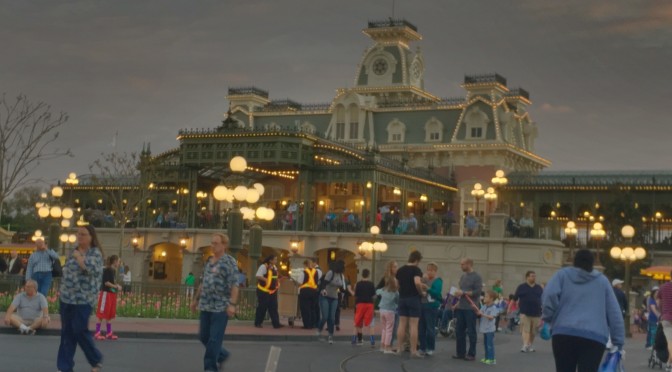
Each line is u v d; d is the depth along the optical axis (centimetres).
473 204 6069
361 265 4769
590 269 1045
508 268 4541
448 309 2812
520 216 5762
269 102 7344
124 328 2230
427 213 5159
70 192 6216
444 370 1680
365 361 1794
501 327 3484
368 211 5709
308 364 1730
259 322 2566
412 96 6919
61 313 1279
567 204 5666
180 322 2520
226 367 1588
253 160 4900
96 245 1294
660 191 5344
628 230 3644
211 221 5225
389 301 1997
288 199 5831
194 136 5062
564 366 1034
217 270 1317
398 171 5172
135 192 5997
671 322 1800
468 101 6278
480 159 6131
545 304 1045
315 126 6856
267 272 2558
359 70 7075
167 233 5247
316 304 2611
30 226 9044
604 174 5750
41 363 1463
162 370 1491
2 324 2072
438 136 6375
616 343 1040
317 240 4894
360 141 6525
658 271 4056
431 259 4725
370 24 7075
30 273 2080
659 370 1906
